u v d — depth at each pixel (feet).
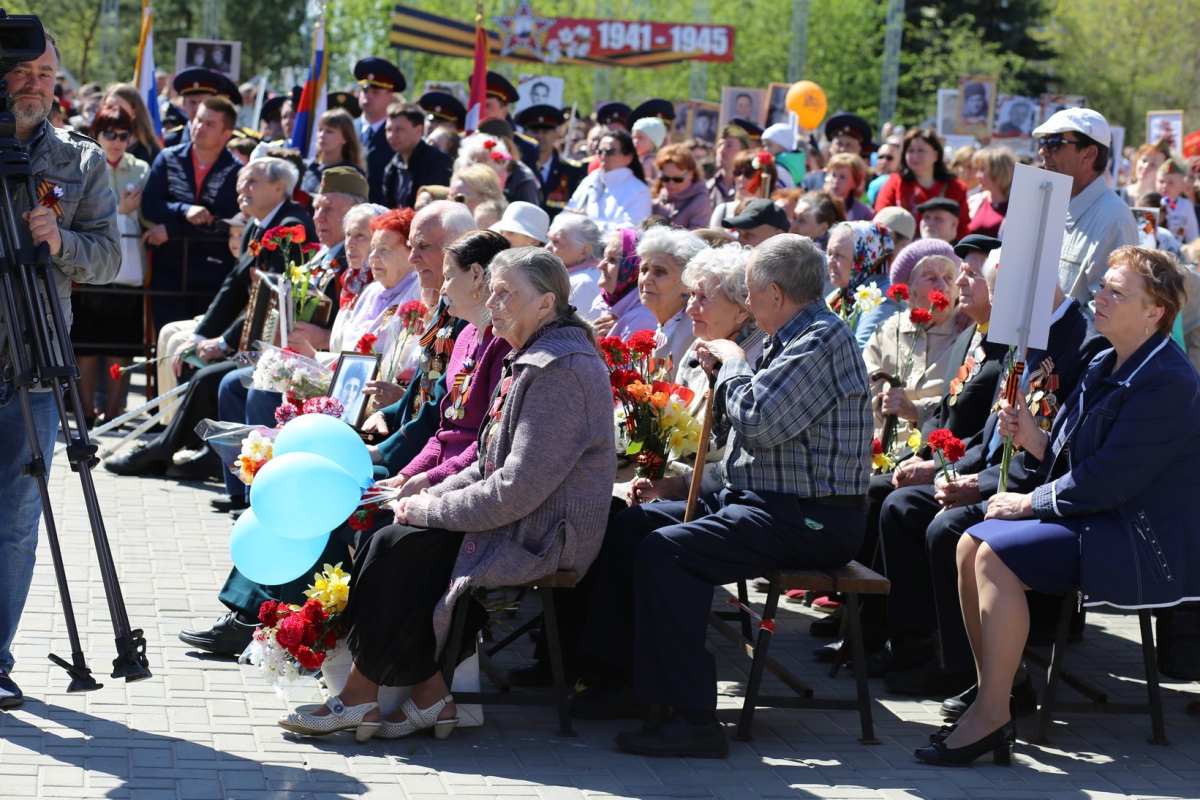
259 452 19.35
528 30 91.20
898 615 20.94
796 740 18.66
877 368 25.82
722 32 93.45
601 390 17.74
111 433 37.65
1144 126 154.40
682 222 39.09
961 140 74.95
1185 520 17.85
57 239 17.02
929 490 20.94
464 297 19.40
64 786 15.33
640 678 17.83
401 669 17.43
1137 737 19.40
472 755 17.43
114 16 96.32
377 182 43.93
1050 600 22.52
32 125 17.72
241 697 18.86
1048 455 19.07
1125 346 18.08
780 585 18.28
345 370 23.62
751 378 18.51
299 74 96.53
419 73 148.46
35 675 18.97
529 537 17.67
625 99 152.87
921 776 17.44
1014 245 18.60
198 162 38.70
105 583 16.55
